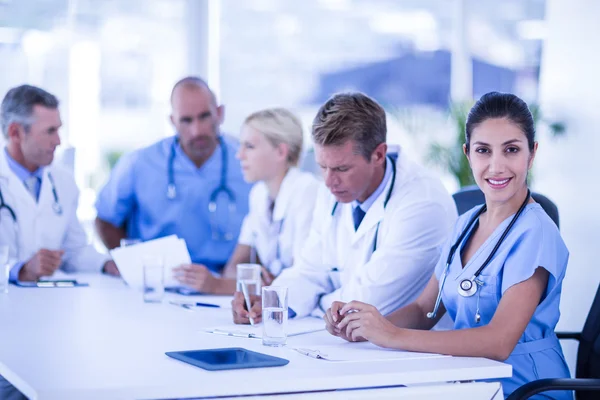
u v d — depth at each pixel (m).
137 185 3.37
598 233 3.10
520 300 1.60
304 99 4.89
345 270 2.18
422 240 2.02
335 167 1.97
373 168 2.02
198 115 3.25
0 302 2.28
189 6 4.69
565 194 3.35
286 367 1.38
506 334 1.55
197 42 4.70
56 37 4.38
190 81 3.28
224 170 3.38
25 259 3.00
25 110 2.96
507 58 5.03
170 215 3.37
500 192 1.69
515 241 1.66
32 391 1.21
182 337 1.70
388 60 4.96
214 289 2.47
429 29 5.00
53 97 3.03
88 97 4.48
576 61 3.33
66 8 4.39
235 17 4.80
